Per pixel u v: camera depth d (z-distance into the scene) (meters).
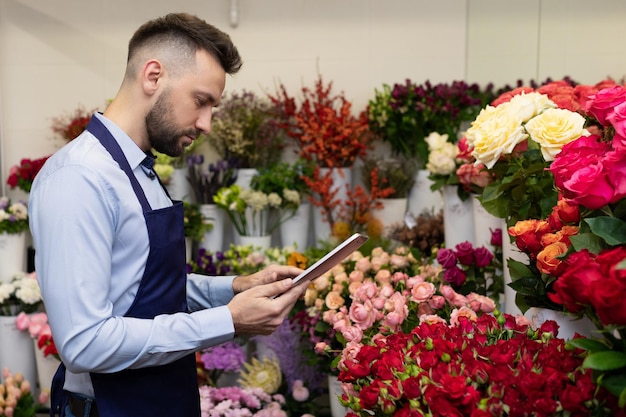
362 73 4.46
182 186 4.22
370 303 2.05
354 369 1.50
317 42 4.46
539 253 1.52
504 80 3.80
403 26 4.42
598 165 1.30
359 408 1.48
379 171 4.04
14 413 3.30
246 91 4.50
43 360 3.87
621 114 1.31
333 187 4.13
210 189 4.14
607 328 1.14
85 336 1.65
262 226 4.10
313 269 1.82
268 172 4.04
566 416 1.21
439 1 4.38
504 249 2.26
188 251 4.07
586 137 1.49
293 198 3.98
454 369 1.33
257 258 3.76
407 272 2.68
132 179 1.82
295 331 3.42
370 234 3.85
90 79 4.55
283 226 4.18
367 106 4.21
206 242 4.16
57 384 2.03
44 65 4.54
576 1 2.97
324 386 3.69
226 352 3.46
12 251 4.09
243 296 1.81
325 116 4.09
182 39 1.82
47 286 1.68
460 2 4.37
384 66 4.45
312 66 4.47
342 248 1.81
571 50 3.02
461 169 2.49
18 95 4.55
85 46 4.53
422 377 1.32
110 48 4.53
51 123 4.56
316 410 3.41
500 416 1.23
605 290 1.10
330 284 2.74
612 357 1.13
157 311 1.85
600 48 2.79
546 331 1.55
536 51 3.37
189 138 1.90
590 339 1.23
